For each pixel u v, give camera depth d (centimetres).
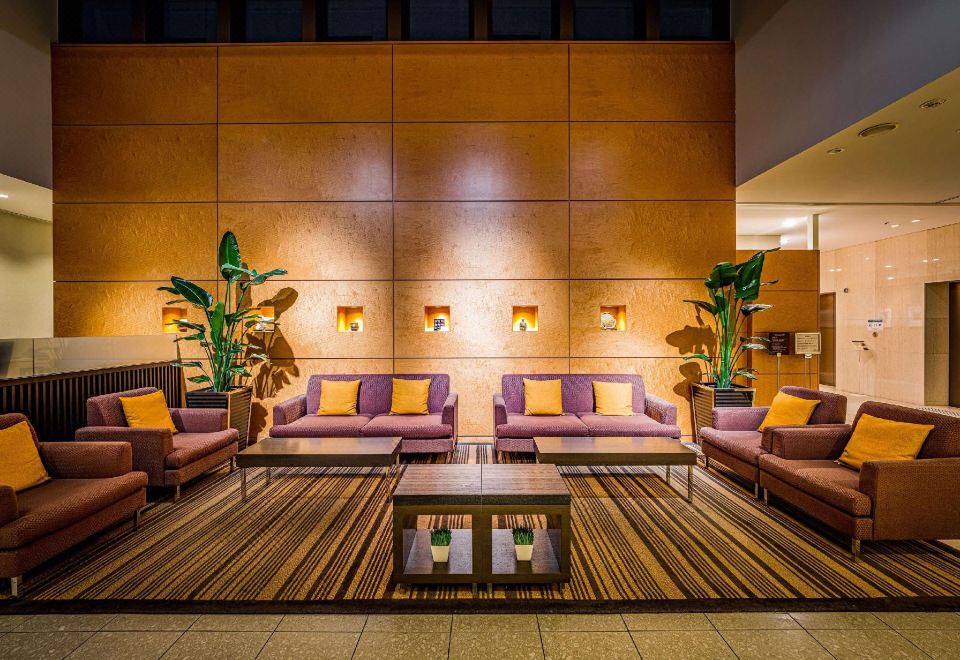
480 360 515
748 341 578
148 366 463
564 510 229
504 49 509
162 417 387
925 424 281
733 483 388
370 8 542
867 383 829
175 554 268
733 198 515
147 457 340
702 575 246
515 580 228
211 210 512
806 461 323
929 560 261
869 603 220
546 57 509
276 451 342
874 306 815
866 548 275
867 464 260
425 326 519
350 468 428
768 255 579
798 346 543
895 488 256
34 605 219
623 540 285
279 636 198
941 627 203
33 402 350
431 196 511
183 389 518
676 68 513
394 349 515
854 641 195
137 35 511
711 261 517
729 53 513
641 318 517
